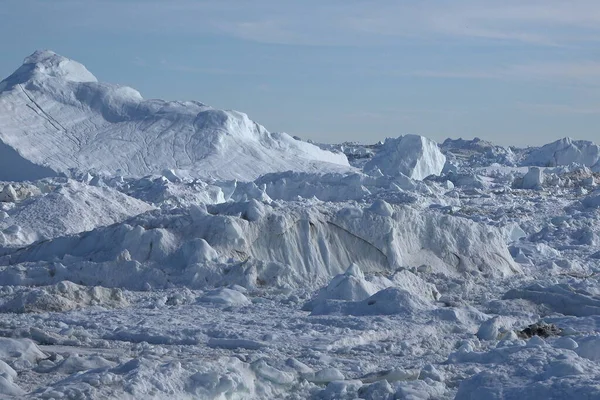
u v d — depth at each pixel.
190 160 146.88
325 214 41.09
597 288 33.50
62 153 143.25
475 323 27.53
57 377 18.25
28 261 39.81
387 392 17.19
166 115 161.50
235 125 158.88
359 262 40.38
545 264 46.81
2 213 50.53
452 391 17.62
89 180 87.56
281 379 18.03
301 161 154.88
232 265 36.41
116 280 35.88
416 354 22.77
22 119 151.50
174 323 26.67
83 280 35.84
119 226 39.22
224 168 144.00
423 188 88.31
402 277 34.28
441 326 26.45
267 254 38.97
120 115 162.00
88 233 39.69
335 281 32.03
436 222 43.47
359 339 24.11
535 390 14.99
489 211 76.06
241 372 17.59
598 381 15.06
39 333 23.64
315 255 39.69
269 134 163.62
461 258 42.88
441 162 130.25
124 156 145.62
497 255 44.00
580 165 116.50
